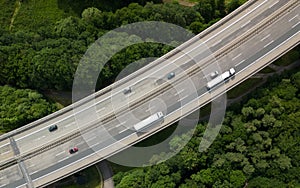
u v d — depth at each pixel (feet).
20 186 426.51
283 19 444.55
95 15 477.77
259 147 431.02
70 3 522.47
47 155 433.89
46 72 437.17
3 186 427.74
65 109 441.27
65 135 435.12
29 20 518.78
